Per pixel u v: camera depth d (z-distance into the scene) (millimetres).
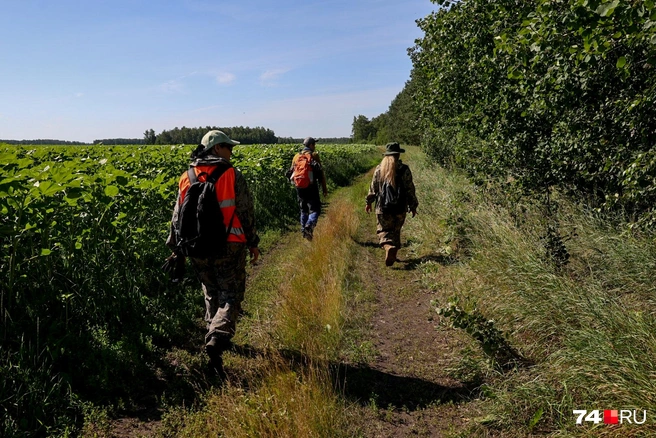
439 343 4121
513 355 3465
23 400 2969
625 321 3066
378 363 3812
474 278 5129
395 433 2906
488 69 6414
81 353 3613
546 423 2771
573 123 4797
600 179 5074
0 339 3465
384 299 5301
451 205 7656
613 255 4152
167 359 3807
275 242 8289
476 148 7691
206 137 3582
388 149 6473
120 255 5055
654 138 4168
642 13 2881
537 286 4000
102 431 2887
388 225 6508
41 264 4254
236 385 3391
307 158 8141
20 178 3703
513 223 5750
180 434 2869
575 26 3332
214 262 3477
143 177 6676
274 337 4125
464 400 3223
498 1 5703
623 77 4020
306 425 2717
